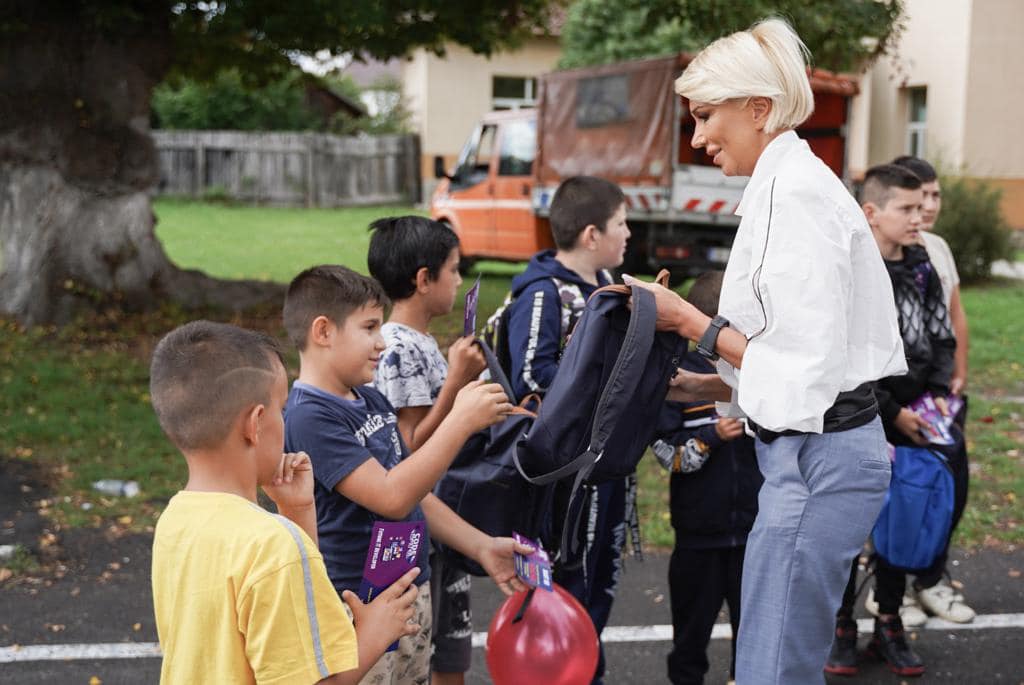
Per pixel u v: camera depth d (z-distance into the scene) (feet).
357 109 111.24
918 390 12.84
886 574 13.38
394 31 35.50
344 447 8.32
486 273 53.06
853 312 8.61
